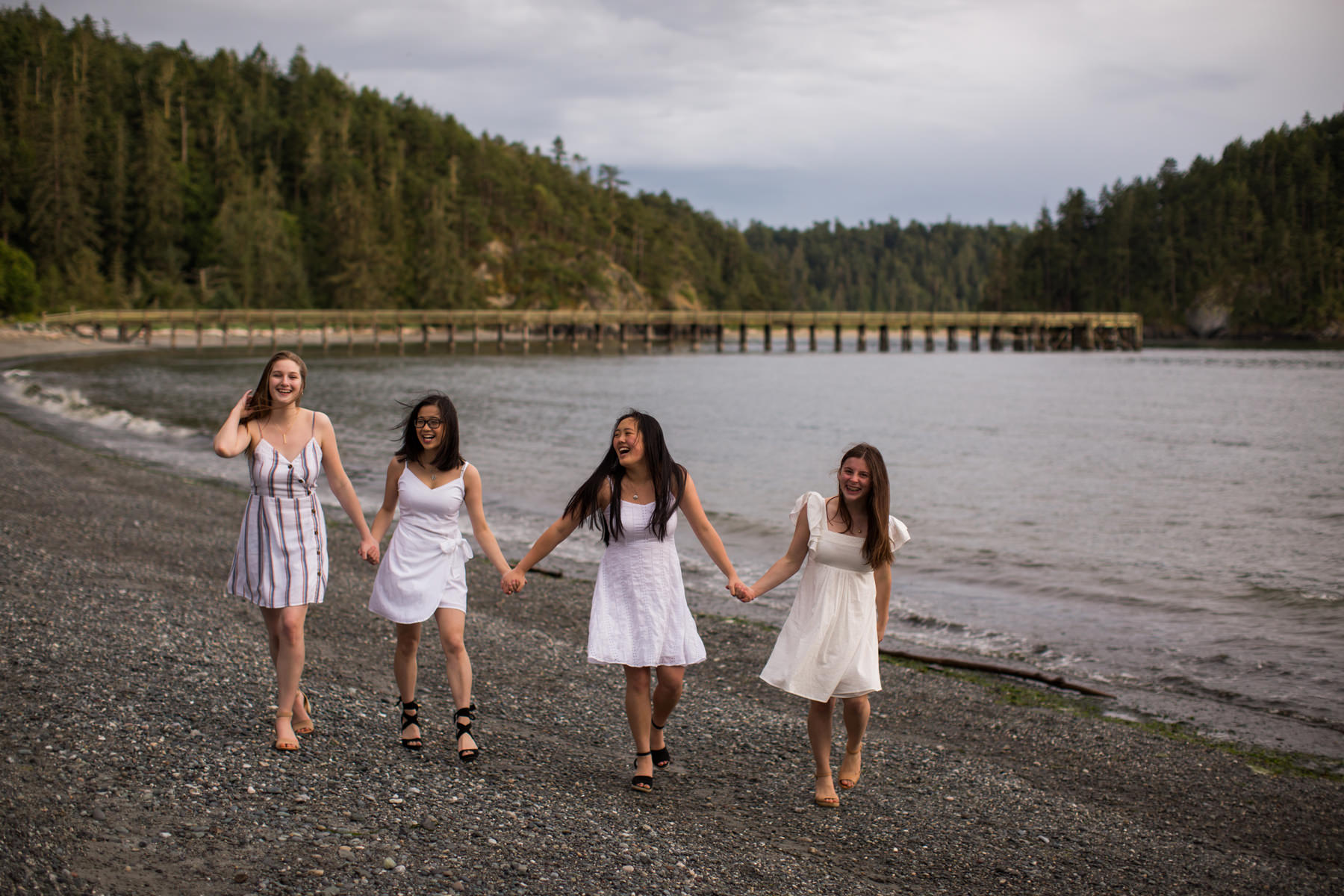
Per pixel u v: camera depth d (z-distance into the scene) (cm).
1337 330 11312
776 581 454
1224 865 442
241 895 328
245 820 387
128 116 12412
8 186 9669
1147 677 753
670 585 451
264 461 448
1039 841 452
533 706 602
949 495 1725
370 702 570
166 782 416
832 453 2342
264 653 656
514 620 861
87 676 557
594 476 448
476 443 2434
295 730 493
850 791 496
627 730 569
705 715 614
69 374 4681
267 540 456
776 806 467
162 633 680
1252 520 1482
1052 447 2495
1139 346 9425
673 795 471
